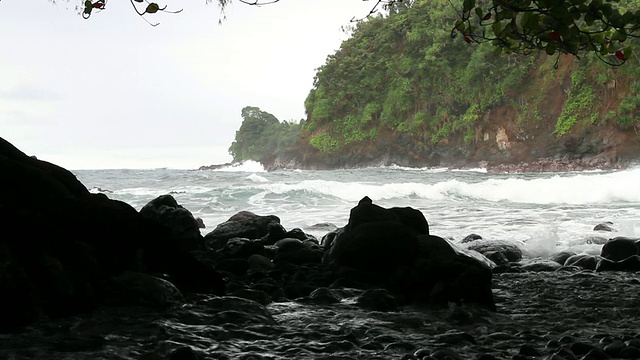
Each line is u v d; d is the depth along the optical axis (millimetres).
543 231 10875
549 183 21281
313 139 113062
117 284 4176
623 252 7836
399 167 96375
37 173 4426
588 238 10227
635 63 73250
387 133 103188
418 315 4387
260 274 5977
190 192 19719
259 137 158625
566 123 78438
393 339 3652
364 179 40906
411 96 99938
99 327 3602
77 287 3953
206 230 12086
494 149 86312
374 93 106875
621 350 3342
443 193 21172
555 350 3395
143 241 4656
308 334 3719
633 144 72000
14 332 3467
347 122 109750
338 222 13648
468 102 91938
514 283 6152
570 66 82000
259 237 8781
